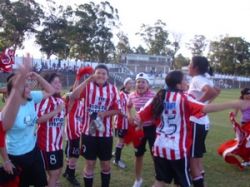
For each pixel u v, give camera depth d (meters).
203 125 6.12
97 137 6.16
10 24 56.25
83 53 68.12
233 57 96.50
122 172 8.20
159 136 5.19
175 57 95.00
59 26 62.38
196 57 6.35
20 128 4.84
